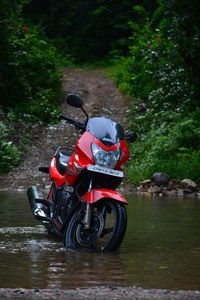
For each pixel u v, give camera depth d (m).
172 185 14.08
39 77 21.34
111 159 6.82
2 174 14.73
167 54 19.89
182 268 5.91
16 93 19.62
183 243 7.33
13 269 5.69
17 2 21.67
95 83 25.22
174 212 10.12
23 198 11.63
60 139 17.55
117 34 35.53
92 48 35.31
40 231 8.07
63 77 24.38
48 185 13.88
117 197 6.68
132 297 4.61
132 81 22.70
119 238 6.64
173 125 17.52
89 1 36.12
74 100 7.12
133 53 23.89
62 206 7.35
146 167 14.79
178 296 4.68
